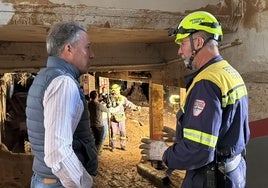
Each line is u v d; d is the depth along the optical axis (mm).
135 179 6969
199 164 2023
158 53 5262
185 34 2166
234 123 2119
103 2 3014
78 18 2973
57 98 1939
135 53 5219
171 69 5109
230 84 2057
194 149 1987
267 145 3002
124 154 9281
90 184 2098
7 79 11336
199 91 2029
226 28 3270
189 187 2203
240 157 2283
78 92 2045
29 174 6391
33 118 2053
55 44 2086
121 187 6480
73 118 2006
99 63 5145
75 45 2100
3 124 9898
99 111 8469
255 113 3152
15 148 9594
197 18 2150
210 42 2143
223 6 3260
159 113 7371
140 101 17500
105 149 9742
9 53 4824
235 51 3367
